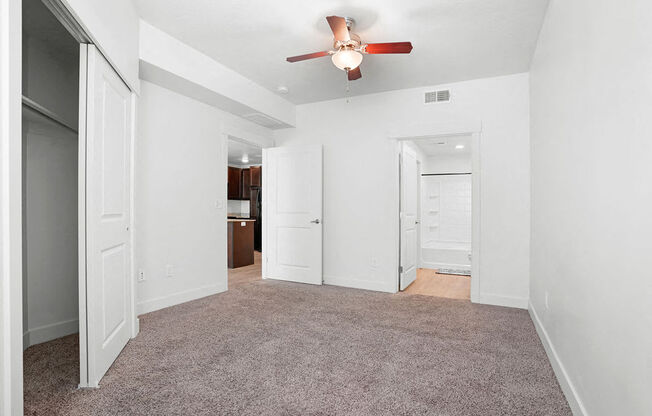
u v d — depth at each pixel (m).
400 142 4.35
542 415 1.66
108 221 2.09
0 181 1.12
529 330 2.84
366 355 2.32
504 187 3.61
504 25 2.69
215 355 2.30
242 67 3.59
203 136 3.82
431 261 6.18
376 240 4.27
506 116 3.62
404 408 1.71
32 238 2.54
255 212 8.54
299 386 1.91
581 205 1.63
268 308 3.42
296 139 4.85
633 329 1.08
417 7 2.47
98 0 1.85
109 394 1.81
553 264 2.24
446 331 2.80
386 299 3.83
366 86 4.05
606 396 1.30
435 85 3.95
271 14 2.60
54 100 2.66
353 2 2.42
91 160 1.85
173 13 2.61
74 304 2.77
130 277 2.54
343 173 4.49
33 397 1.77
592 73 1.49
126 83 2.38
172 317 3.10
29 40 2.49
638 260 1.05
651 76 0.98
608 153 1.30
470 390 1.88
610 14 1.29
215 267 4.01
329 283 4.57
